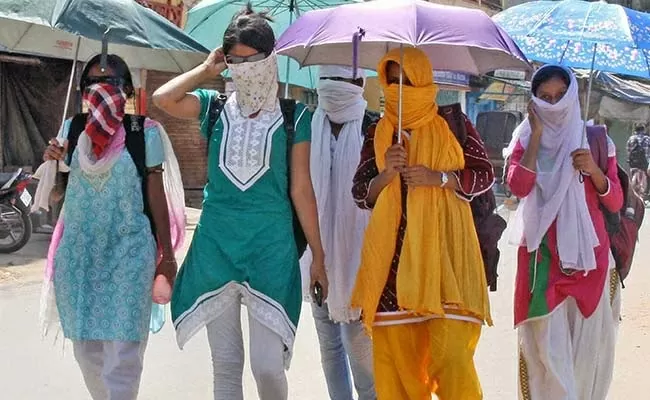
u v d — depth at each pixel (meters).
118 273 3.73
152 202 3.81
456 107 3.70
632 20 4.01
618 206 4.09
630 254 4.26
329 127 4.32
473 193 3.63
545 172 4.05
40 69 12.12
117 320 3.70
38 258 9.62
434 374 3.56
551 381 4.07
